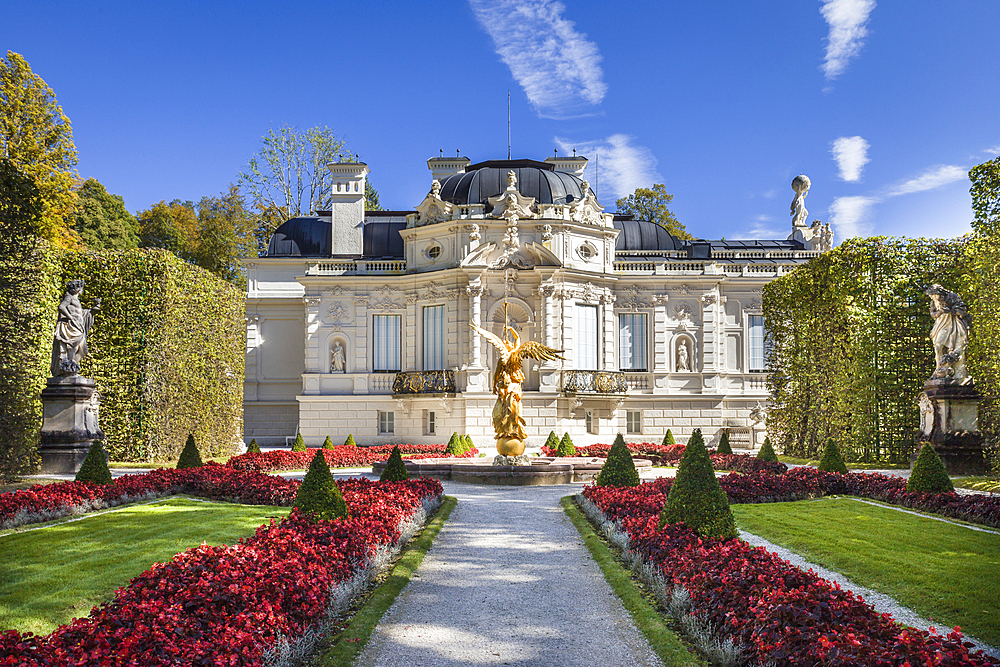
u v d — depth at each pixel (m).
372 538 13.57
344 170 50.12
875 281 34.00
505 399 27.91
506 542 15.84
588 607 11.18
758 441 46.56
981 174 27.38
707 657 8.89
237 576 9.53
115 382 33.38
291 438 49.06
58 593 11.11
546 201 46.31
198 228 71.88
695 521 12.80
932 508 18.84
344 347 46.62
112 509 19.42
